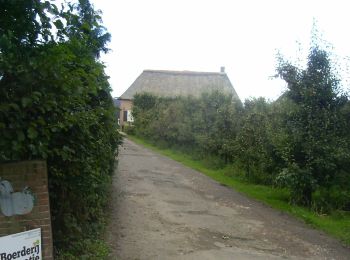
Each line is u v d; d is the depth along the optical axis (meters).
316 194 12.15
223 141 18.67
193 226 8.77
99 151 6.72
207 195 12.62
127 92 54.50
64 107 4.49
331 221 10.18
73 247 5.73
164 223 8.83
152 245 7.19
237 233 8.53
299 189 11.78
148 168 17.67
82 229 6.47
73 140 5.06
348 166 11.42
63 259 5.37
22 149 4.19
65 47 4.35
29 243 4.20
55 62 4.04
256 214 10.50
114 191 11.82
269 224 9.52
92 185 6.05
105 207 9.38
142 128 35.44
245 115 18.03
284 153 11.92
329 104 11.80
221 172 17.77
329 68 11.95
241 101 19.58
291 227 9.41
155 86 53.81
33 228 4.32
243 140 16.12
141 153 24.08
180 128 24.34
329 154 11.23
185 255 6.80
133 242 7.26
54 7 4.17
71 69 4.74
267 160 13.54
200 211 10.32
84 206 6.42
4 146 3.92
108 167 9.08
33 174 4.34
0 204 4.14
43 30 4.23
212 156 20.06
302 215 10.53
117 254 6.51
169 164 19.69
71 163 5.24
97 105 6.90
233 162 18.11
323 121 11.61
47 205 4.42
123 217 8.99
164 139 28.53
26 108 3.99
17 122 3.91
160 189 12.92
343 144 11.26
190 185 14.19
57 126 4.35
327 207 11.22
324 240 8.52
